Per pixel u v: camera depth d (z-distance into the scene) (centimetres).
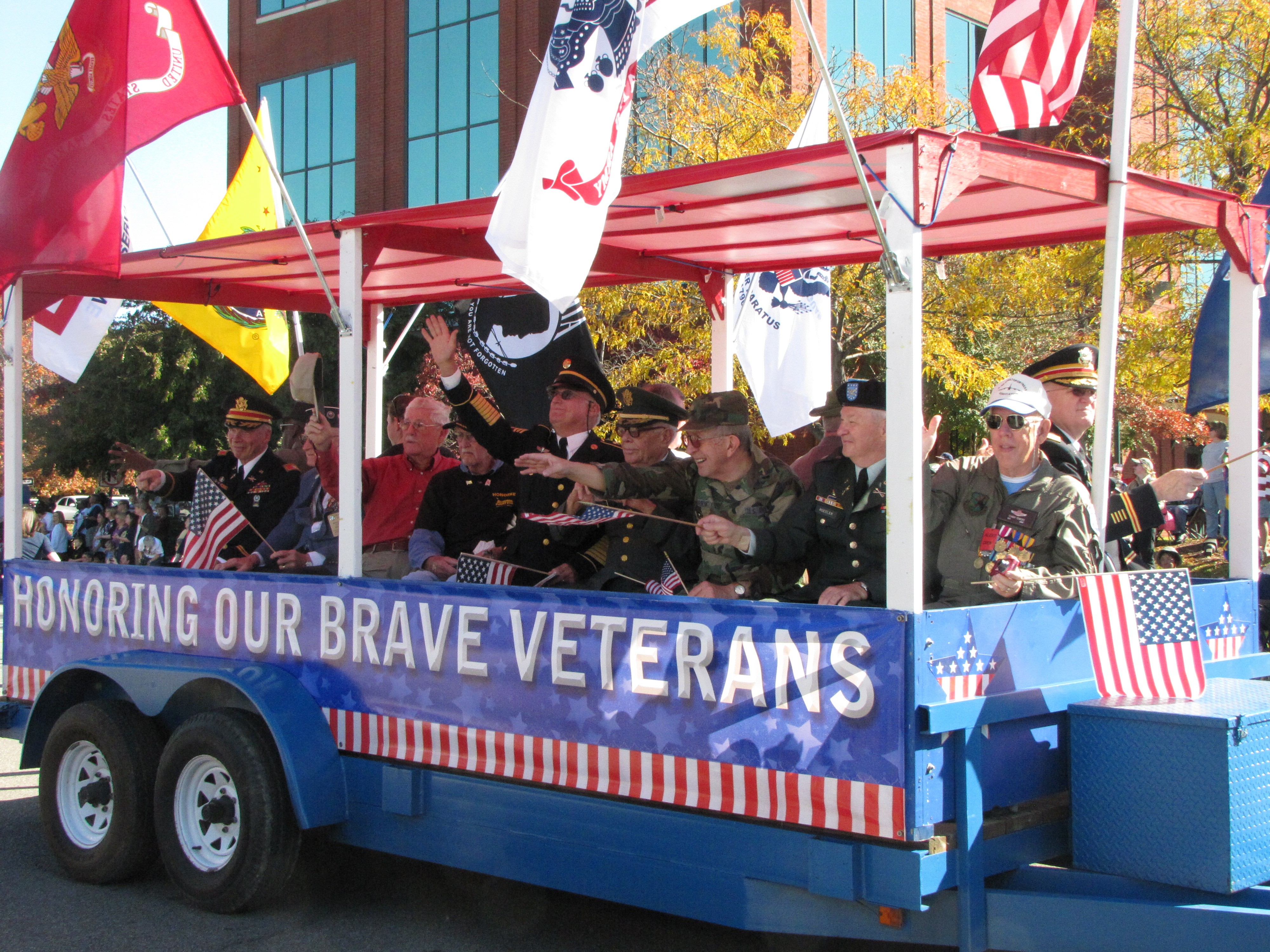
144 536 897
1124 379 1362
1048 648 367
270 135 910
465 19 2411
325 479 596
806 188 430
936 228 495
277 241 512
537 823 409
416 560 565
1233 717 325
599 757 391
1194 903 326
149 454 2319
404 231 485
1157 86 1541
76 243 500
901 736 321
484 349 727
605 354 1270
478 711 426
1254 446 458
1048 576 374
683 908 370
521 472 558
